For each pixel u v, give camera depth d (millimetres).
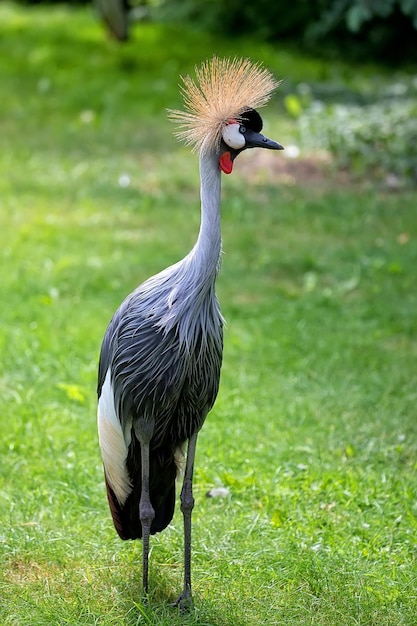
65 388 12570
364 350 14492
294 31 40844
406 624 8344
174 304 7934
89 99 30516
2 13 45531
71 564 9219
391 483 10719
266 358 14117
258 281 17422
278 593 8773
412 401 12859
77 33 39594
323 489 10594
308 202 21844
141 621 8320
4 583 8906
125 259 18031
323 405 12711
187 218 20688
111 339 8273
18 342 14133
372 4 25312
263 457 11305
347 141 24172
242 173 24156
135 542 9578
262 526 9820
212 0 42281
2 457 11141
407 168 23047
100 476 10820
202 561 9266
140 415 8109
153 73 33906
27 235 19078
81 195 21906
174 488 8914
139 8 42062
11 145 25812
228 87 8031
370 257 18344
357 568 9109
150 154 25703
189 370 8062
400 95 28250
